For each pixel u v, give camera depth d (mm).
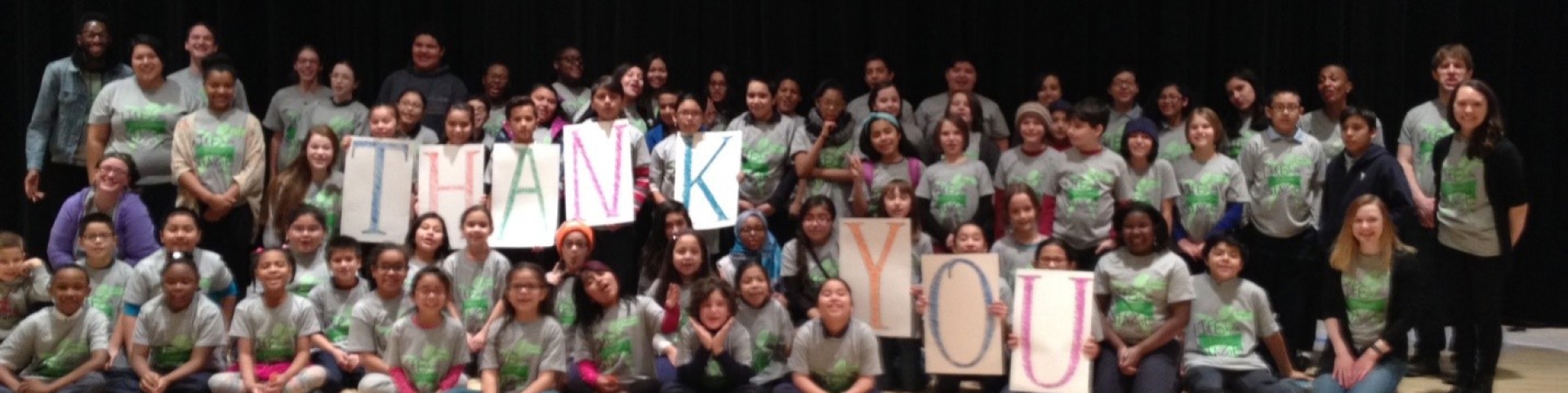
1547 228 7082
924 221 5734
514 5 7152
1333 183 5570
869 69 6551
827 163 5949
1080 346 5043
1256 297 5172
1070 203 5613
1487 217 5125
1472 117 5051
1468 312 5234
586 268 5098
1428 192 5746
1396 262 4984
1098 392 5059
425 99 6391
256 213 5875
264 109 7168
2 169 7180
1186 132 5793
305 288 5445
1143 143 5633
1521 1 6977
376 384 4961
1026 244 5445
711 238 5945
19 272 5203
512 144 5824
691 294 5062
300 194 5723
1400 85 6918
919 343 5508
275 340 5117
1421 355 5598
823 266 5492
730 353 5070
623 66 6293
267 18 7113
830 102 5918
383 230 5711
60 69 6176
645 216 6047
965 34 7184
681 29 7133
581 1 7184
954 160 5801
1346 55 7031
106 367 5059
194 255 5363
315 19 7141
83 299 5012
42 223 6961
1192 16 7016
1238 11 7016
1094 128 5613
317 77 6406
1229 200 5691
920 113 6598
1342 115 5504
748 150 6016
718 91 6496
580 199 5840
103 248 5285
